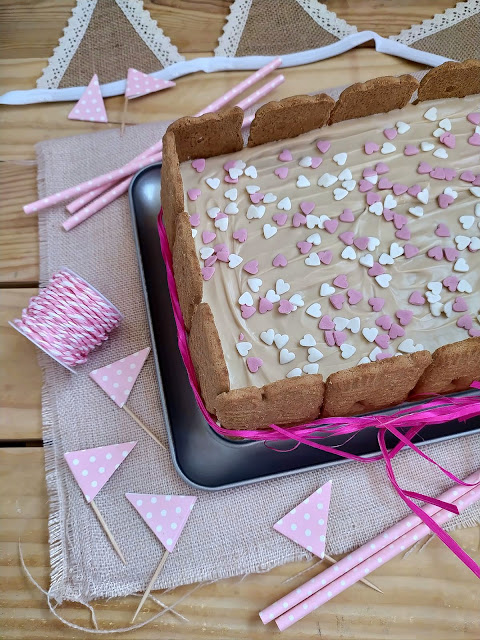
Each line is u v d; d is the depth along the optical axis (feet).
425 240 1.29
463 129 1.39
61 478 1.33
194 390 1.25
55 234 1.55
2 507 1.32
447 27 1.77
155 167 1.50
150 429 1.37
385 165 1.35
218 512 1.31
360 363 1.18
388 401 1.23
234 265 1.25
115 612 1.25
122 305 1.48
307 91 1.71
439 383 1.21
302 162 1.34
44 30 1.74
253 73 1.73
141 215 1.48
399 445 1.26
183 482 1.32
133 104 1.70
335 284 1.25
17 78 1.70
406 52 1.72
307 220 1.30
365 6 1.80
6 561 1.28
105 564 1.26
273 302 1.23
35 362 1.43
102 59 1.73
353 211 1.32
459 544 1.31
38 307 1.33
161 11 1.77
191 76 1.73
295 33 1.77
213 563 1.27
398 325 1.22
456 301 1.24
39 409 1.40
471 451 1.37
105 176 1.55
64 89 1.68
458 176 1.35
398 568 1.29
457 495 1.30
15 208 1.59
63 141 1.63
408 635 1.25
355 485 1.33
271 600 1.26
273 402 1.09
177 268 1.25
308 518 1.29
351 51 1.75
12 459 1.36
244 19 1.77
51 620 1.24
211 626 1.25
